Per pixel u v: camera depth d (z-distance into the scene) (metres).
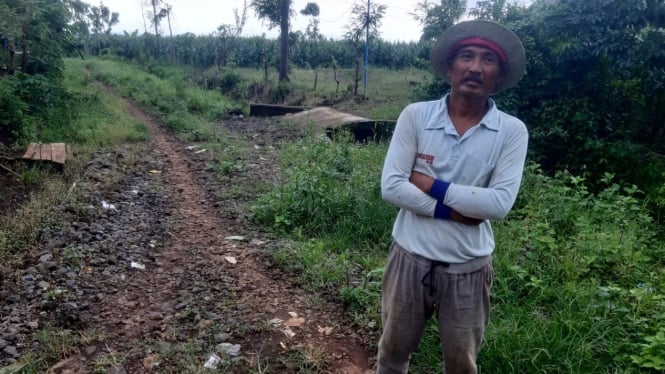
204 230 5.06
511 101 8.60
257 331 3.22
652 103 8.21
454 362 2.08
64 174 6.54
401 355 2.22
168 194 6.26
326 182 5.43
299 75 23.02
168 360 2.91
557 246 4.16
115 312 3.43
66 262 4.04
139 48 33.44
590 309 3.28
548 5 8.94
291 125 12.25
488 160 1.93
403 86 18.28
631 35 7.73
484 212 1.86
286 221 4.98
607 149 7.41
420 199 1.93
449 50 2.05
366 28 17.97
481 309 2.05
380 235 4.77
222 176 7.04
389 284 2.13
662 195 6.00
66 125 9.11
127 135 9.48
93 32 38.81
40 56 10.96
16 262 3.94
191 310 3.43
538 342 2.92
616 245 4.15
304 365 2.91
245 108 16.12
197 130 10.62
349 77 21.70
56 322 3.25
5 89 8.02
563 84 8.45
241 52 28.41
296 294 3.74
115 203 5.66
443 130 1.96
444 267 1.98
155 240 4.74
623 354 2.88
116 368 2.80
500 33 1.91
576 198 5.21
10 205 5.46
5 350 2.92
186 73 26.36
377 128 10.74
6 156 6.96
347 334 3.25
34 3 10.04
